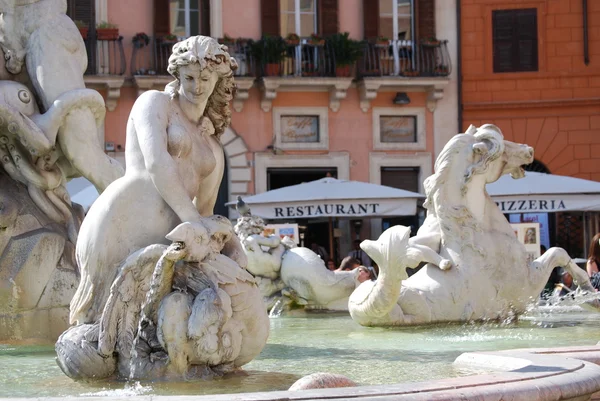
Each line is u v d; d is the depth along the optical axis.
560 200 22.48
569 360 4.70
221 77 5.48
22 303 7.29
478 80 38.28
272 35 36.81
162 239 5.21
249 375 5.22
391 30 37.56
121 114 35.69
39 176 7.54
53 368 5.78
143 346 5.07
